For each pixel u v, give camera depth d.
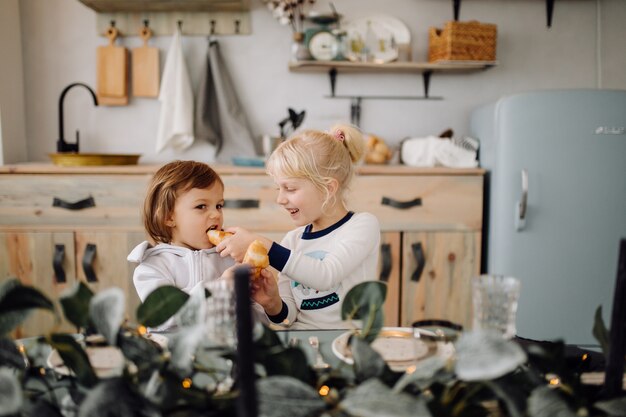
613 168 2.06
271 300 1.11
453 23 2.29
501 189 2.09
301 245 1.28
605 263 2.10
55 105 2.53
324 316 1.22
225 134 2.48
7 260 2.08
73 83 2.50
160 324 0.58
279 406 0.51
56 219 2.08
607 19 2.62
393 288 2.18
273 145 2.27
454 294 2.19
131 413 0.52
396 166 2.26
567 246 2.10
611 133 2.04
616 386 0.57
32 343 0.66
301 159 1.17
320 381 0.61
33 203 2.07
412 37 2.58
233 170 2.09
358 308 0.62
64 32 2.49
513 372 0.61
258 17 2.52
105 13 2.47
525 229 2.10
